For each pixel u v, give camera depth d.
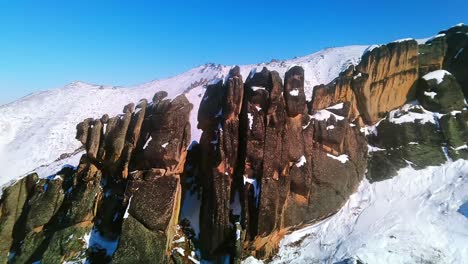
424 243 25.22
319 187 29.06
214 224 26.25
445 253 24.41
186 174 30.17
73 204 27.88
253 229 25.95
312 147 29.95
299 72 28.91
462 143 32.78
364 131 34.72
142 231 25.25
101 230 27.66
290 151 28.02
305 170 28.19
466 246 24.61
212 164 27.36
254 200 26.48
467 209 27.22
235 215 26.95
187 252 26.38
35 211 28.61
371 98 34.94
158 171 27.05
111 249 26.70
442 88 34.12
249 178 27.12
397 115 34.59
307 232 28.47
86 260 26.20
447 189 29.62
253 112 27.72
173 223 26.70
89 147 29.58
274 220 26.09
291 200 28.16
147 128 29.52
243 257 26.14
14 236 29.00
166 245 25.20
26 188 30.39
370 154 33.59
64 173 31.08
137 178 27.09
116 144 29.19
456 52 36.12
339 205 29.52
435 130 33.25
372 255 24.17
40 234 28.20
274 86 27.86
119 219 27.41
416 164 32.28
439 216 27.31
